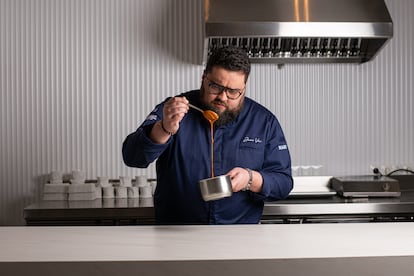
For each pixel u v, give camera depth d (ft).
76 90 12.53
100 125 12.60
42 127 12.52
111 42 12.55
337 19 11.18
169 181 6.98
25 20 12.41
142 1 12.53
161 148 6.04
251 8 11.20
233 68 6.24
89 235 5.10
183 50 12.59
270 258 4.05
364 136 12.97
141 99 12.63
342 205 10.61
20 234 5.17
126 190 11.89
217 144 7.00
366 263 4.09
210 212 6.88
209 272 4.03
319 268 4.08
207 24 10.90
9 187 12.53
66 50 12.49
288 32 11.03
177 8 12.56
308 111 12.81
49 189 11.68
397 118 13.02
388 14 11.39
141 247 4.50
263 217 10.64
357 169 12.99
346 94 12.88
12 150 12.49
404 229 5.41
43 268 4.03
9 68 12.44
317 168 12.89
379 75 12.93
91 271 4.03
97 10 12.50
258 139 7.14
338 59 12.54
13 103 12.47
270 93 12.73
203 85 6.63
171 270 4.03
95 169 12.62
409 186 12.49
